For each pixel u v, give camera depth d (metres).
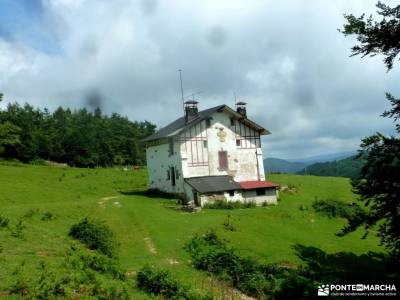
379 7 13.95
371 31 13.92
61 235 30.03
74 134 119.44
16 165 80.94
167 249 31.39
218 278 25.72
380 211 14.79
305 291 24.25
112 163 128.62
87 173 76.50
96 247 29.09
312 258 33.72
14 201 49.12
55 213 36.97
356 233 42.06
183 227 37.66
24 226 29.22
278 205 52.44
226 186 51.66
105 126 148.75
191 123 54.12
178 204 49.12
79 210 39.31
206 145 55.22
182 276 25.22
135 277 23.91
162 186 58.62
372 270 31.06
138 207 44.84
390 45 13.95
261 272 27.09
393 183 14.52
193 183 51.56
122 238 33.56
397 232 14.73
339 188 63.28
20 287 17.22
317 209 49.19
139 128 164.75
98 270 23.23
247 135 58.28
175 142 54.81
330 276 28.55
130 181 71.50
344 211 48.28
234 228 38.38
